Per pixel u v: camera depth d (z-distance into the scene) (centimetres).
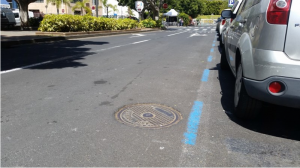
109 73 616
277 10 271
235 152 273
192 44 1319
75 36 1549
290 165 252
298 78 261
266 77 276
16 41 1152
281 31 268
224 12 543
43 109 380
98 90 476
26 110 375
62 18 1570
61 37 1436
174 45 1254
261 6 306
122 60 799
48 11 4941
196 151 273
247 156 266
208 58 871
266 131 323
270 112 382
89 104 402
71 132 309
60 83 520
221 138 302
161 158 258
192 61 805
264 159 261
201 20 7044
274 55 271
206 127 329
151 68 682
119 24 2191
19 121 338
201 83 541
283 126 338
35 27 2225
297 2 263
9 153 264
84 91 469
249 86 299
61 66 690
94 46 1155
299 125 342
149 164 248
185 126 330
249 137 306
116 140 291
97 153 265
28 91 464
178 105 405
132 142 287
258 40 289
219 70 673
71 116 355
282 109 394
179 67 703
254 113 335
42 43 1244
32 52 931
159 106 398
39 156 259
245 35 340
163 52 995
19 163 247
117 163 249
